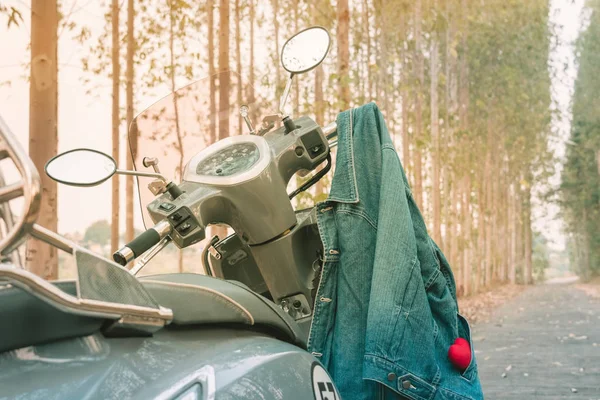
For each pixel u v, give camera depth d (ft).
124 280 2.78
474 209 122.01
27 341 2.45
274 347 3.35
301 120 6.52
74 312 2.48
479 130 114.62
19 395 2.33
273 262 6.01
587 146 169.78
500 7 96.27
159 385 2.67
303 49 6.63
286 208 5.93
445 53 87.76
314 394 3.32
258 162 5.88
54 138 22.20
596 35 163.32
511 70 104.47
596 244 185.47
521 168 150.61
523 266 184.65
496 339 35.73
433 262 5.75
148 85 43.52
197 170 5.88
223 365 2.96
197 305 3.25
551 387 20.47
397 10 66.08
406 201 5.79
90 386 2.49
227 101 6.84
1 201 2.44
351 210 5.84
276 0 51.78
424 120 86.33
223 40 34.24
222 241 6.52
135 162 6.52
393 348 5.14
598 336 35.29
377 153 6.09
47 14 21.91
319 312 5.69
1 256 2.41
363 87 58.85
